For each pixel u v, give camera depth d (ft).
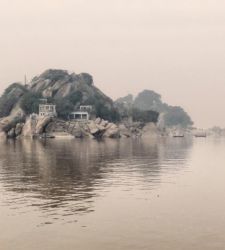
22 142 587.68
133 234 91.45
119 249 82.02
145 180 175.01
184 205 121.08
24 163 253.65
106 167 232.12
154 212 111.96
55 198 131.44
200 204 122.62
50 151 379.76
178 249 82.07
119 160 283.18
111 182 168.55
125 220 103.35
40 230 94.27
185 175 193.77
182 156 330.95
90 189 149.79
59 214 109.19
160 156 327.67
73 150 398.01
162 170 216.54
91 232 92.84
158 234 91.45
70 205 120.67
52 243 85.40
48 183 165.07
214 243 85.56
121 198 132.05
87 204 122.31
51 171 209.77
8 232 92.73
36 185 159.22
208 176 189.67
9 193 140.56
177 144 594.24
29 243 85.35
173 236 90.07
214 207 118.32
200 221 102.42
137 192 143.64
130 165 245.04
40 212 111.45
